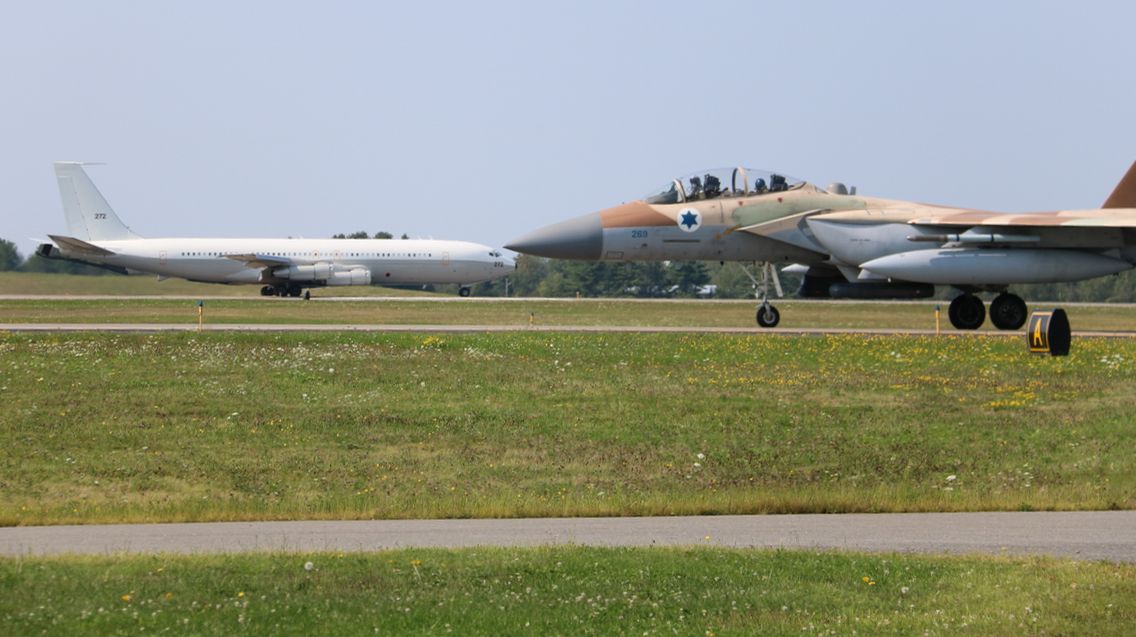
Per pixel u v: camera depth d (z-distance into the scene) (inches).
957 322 6235.2
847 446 3144.7
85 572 1717.5
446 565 1785.2
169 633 1478.8
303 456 3065.9
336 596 1621.6
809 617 1557.6
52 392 4037.9
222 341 5374.0
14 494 2652.6
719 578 1721.2
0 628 1476.4
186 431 3395.7
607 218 6127.0
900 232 5994.1
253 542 2041.1
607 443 3216.0
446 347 5280.5
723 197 6195.9
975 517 2300.7
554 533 2133.4
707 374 4515.3
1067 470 2800.2
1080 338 5782.5
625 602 1608.0
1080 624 1501.0
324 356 4970.5
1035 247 5812.0
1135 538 2065.7
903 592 1656.0
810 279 6624.0
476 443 3233.3
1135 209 6156.5
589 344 5388.8
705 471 2859.3
